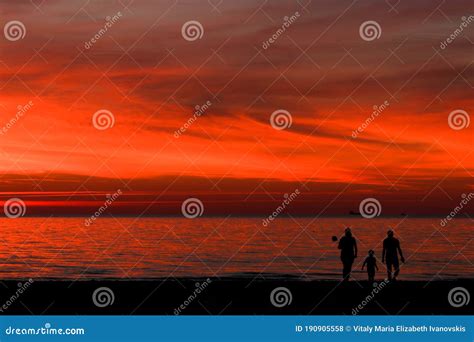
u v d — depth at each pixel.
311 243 54.91
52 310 15.24
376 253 43.12
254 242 56.12
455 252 44.31
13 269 32.41
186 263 36.41
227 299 16.30
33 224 104.31
